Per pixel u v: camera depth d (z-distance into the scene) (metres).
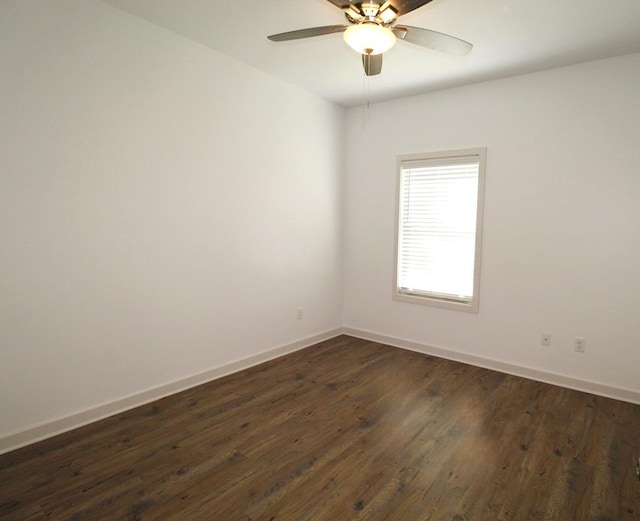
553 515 1.80
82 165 2.40
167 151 2.83
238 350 3.49
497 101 3.47
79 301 2.45
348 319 4.69
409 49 2.88
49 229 2.29
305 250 4.11
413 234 4.11
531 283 3.39
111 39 2.48
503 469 2.13
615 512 1.82
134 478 2.01
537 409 2.84
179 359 3.03
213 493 1.91
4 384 2.18
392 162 4.16
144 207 2.72
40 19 2.18
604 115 3.01
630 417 2.73
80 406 2.49
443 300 3.93
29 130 2.18
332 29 2.02
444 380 3.35
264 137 3.54
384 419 2.66
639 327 2.95
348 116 4.47
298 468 2.12
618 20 2.42
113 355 2.63
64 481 1.97
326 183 4.30
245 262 3.48
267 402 2.89
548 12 2.34
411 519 1.76
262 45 2.96
